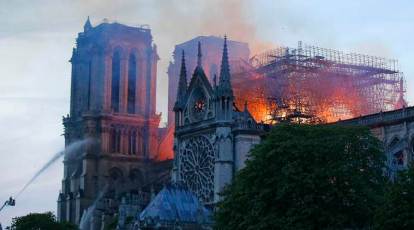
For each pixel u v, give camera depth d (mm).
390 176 134625
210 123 168875
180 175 177500
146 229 143750
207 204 166625
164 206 147625
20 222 175500
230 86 168750
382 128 152625
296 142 109000
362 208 104188
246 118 167125
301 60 185250
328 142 109000
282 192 104750
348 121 160500
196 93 177125
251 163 111312
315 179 104250
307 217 102750
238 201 110438
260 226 104125
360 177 107188
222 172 163500
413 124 146875
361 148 112250
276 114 178750
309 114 176375
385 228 95375
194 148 174625
